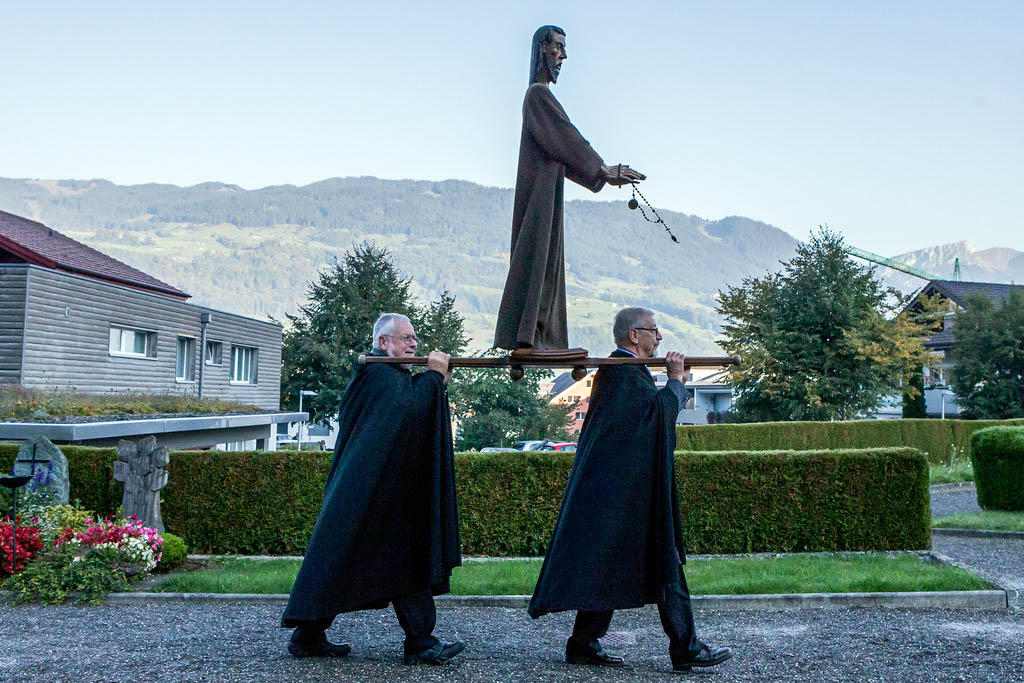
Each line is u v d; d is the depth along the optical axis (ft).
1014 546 39.52
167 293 95.66
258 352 104.12
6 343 62.54
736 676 15.56
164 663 16.02
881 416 149.59
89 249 95.50
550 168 15.97
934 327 117.29
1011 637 20.11
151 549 28.91
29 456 32.07
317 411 150.92
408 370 16.15
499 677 14.74
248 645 18.04
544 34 16.42
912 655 17.92
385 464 15.33
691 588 26.11
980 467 52.34
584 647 16.07
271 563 32.83
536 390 173.47
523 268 15.78
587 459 15.66
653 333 16.16
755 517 35.35
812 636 20.38
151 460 32.45
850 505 35.19
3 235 78.13
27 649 18.07
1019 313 123.13
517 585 26.66
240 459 35.81
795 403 105.81
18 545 27.22
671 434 15.56
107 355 72.74
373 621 21.36
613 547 15.17
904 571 28.91
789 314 109.70
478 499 35.78
